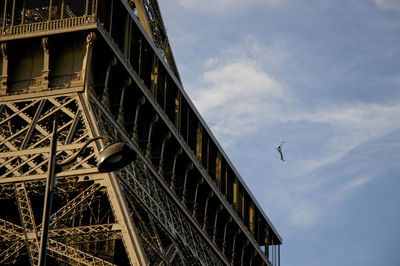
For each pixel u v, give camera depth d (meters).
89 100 87.19
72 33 90.19
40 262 45.81
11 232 77.00
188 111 113.38
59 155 82.25
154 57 103.69
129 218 75.75
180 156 108.50
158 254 79.56
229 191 128.88
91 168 79.19
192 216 110.81
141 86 97.56
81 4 93.44
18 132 86.00
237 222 127.00
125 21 97.81
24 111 88.44
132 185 85.56
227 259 124.62
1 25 95.75
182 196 108.88
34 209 91.44
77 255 73.75
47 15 94.31
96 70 92.62
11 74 92.19
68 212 76.62
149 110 100.56
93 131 83.12
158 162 103.56
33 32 91.06
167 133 104.19
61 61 91.06
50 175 47.75
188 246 96.88
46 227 46.72
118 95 95.12
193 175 112.81
